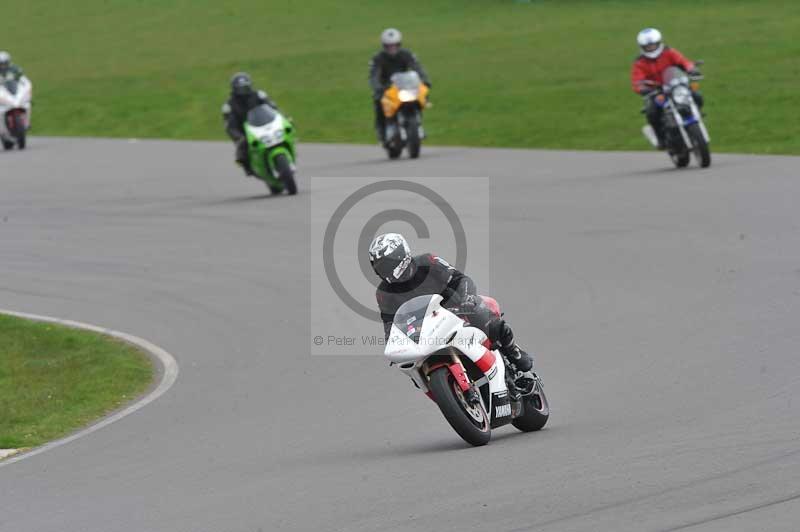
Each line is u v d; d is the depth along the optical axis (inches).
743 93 4375.0
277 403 1492.4
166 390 1641.2
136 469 1249.4
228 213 2947.8
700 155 2935.5
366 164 3619.6
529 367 1240.2
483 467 1080.8
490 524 908.0
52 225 2994.6
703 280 1852.9
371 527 936.3
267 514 1009.5
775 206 2357.3
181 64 7288.4
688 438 1098.7
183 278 2311.8
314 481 1104.2
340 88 5885.8
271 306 2048.5
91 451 1368.1
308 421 1382.9
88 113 5920.3
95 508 1101.1
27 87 4840.1
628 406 1274.6
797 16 6594.5
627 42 6373.0
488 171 3277.6
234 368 1710.1
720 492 924.6
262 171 3144.7
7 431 1546.5
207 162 4092.0
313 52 7258.9
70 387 1727.4
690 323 1616.6
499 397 1201.4
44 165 4242.1
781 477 944.9
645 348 1524.4
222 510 1039.0
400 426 1314.0
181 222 2886.3
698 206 2443.4
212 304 2098.9
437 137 4387.3
